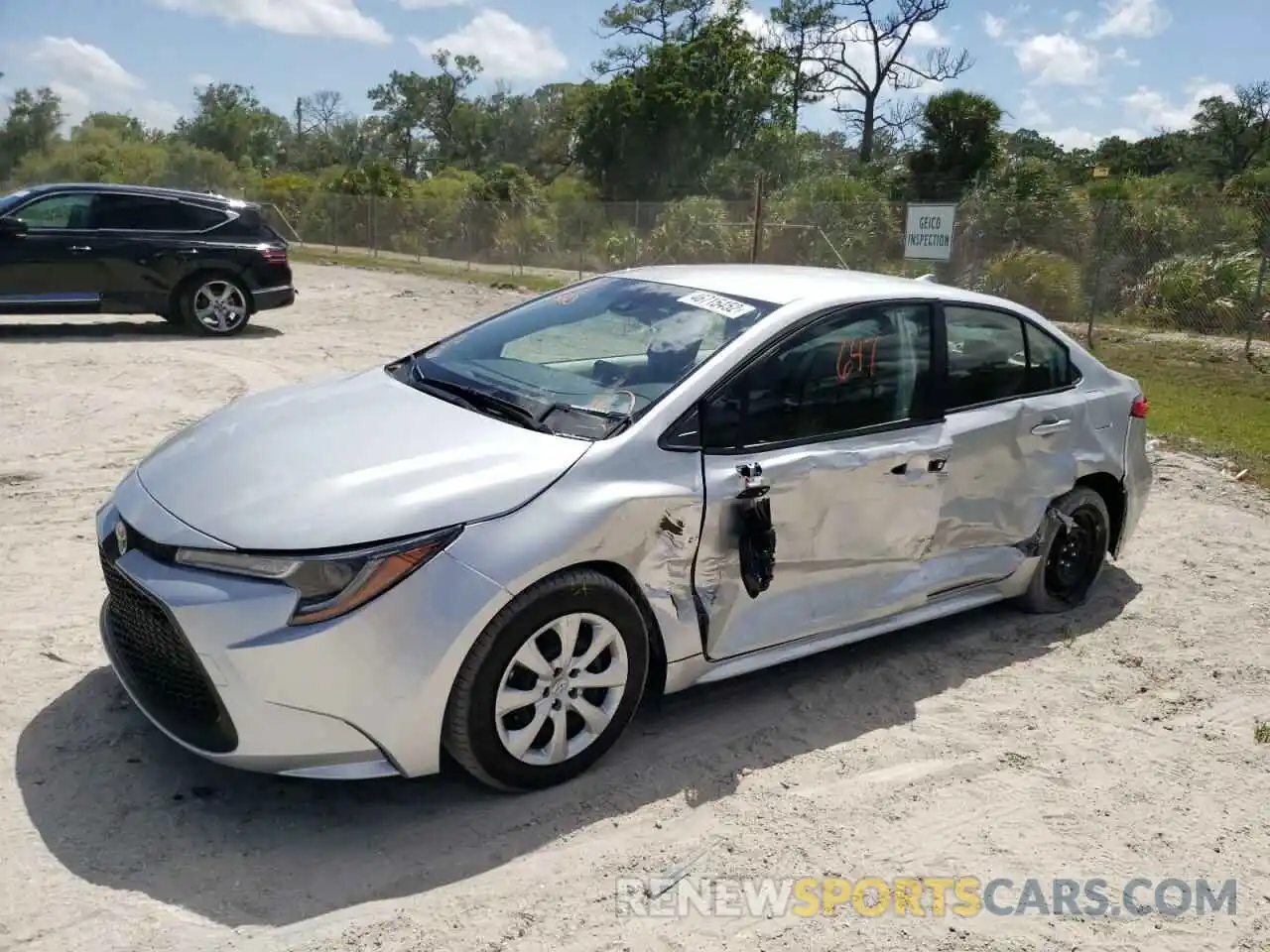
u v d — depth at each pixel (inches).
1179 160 2244.1
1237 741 160.6
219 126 3270.2
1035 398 192.2
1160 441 358.3
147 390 348.2
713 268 190.2
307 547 119.1
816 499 155.1
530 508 128.8
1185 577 229.5
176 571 122.6
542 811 132.0
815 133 1919.3
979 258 871.1
